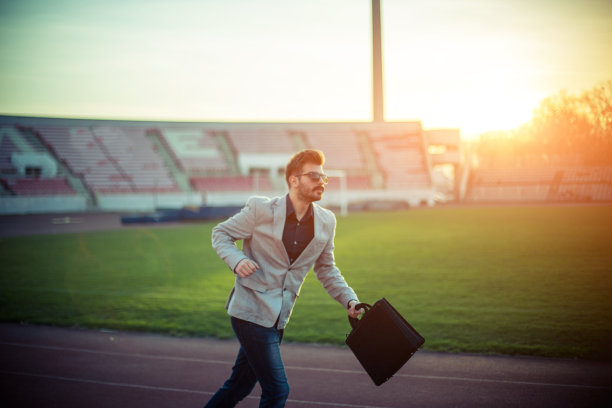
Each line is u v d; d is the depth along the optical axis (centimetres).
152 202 4312
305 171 323
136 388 489
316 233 333
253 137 5131
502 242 1630
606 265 1115
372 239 1872
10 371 544
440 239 1802
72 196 4141
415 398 454
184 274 1212
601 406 432
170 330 719
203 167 4759
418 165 4972
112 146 4669
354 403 445
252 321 323
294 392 473
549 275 1049
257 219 330
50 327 748
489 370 529
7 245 1897
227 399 352
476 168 3303
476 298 878
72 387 493
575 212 1522
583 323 696
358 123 5366
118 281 1129
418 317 763
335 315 796
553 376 507
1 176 4122
